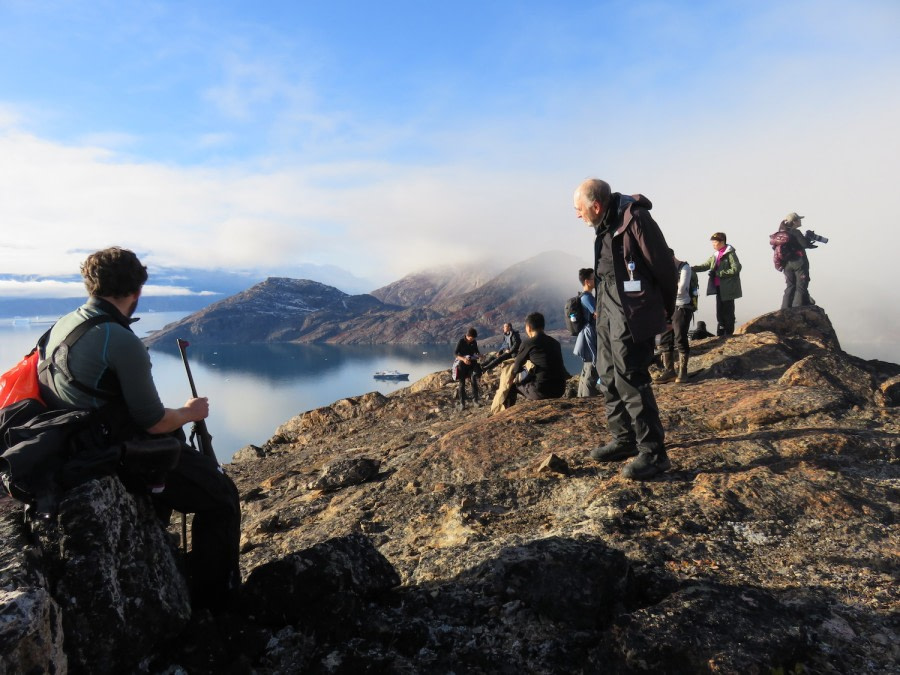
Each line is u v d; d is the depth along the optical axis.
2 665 1.69
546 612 2.92
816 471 4.52
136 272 2.61
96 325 2.46
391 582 3.38
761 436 5.42
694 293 9.03
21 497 2.26
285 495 7.01
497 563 3.24
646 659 2.34
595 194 4.63
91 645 2.16
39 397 2.50
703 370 9.66
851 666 2.42
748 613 2.60
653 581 3.22
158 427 2.55
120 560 2.32
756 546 3.63
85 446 2.38
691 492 4.39
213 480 2.81
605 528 3.95
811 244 13.12
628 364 4.66
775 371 9.30
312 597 2.87
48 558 2.18
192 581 2.89
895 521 3.82
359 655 2.60
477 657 2.66
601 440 5.93
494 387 13.68
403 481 5.92
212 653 2.48
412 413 12.59
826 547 3.54
